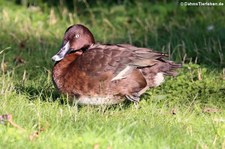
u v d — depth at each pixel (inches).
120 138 396.2
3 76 527.8
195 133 430.0
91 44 502.0
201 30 705.6
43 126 419.8
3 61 565.3
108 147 380.5
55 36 694.5
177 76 544.4
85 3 805.9
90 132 401.1
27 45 658.2
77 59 481.4
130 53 475.5
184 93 519.5
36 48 652.1
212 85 537.0
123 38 705.0
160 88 527.5
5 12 737.0
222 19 746.2
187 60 620.7
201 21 745.0
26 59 613.3
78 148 385.7
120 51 476.7
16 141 392.8
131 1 828.6
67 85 480.7
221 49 630.5
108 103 479.5
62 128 418.3
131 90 475.5
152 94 510.9
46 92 513.3
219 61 619.8
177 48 642.8
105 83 471.5
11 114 427.8
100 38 704.4
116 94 474.3
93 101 478.3
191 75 552.7
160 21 762.2
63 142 393.4
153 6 792.9
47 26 745.0
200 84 533.3
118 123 424.5
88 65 473.1
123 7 799.1
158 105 497.7
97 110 472.7
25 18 757.9
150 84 483.5
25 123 422.0
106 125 423.5
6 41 660.1
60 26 743.1
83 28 502.0
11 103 466.0
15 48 640.4
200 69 557.3
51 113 449.1
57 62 490.3
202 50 637.3
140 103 491.2
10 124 412.8
